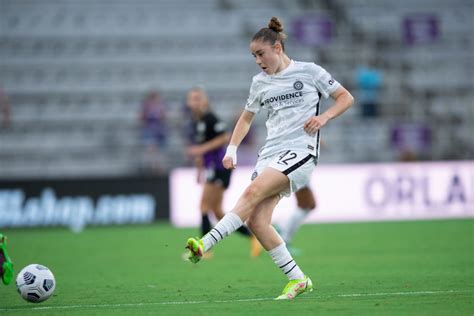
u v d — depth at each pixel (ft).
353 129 249.75
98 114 248.11
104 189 206.69
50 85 253.03
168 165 233.35
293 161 71.72
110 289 87.51
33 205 202.59
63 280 97.91
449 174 217.97
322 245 147.02
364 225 195.72
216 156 129.59
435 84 268.41
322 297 75.56
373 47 275.39
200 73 261.85
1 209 201.16
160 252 139.85
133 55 262.88
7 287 89.56
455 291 78.69
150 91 244.63
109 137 241.55
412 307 67.67
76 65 258.37
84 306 73.05
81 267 115.55
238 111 231.30
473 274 95.20
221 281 93.97
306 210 128.77
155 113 233.96
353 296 76.07
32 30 264.72
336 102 73.05
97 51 262.47
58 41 263.08
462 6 294.87
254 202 71.10
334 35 275.59
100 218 205.77
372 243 148.77
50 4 274.98
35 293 73.10
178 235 177.27
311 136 73.26
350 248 139.54
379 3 289.94
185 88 257.34
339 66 268.62
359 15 284.41
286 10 283.18
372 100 249.34
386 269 103.60
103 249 146.92
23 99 248.73
